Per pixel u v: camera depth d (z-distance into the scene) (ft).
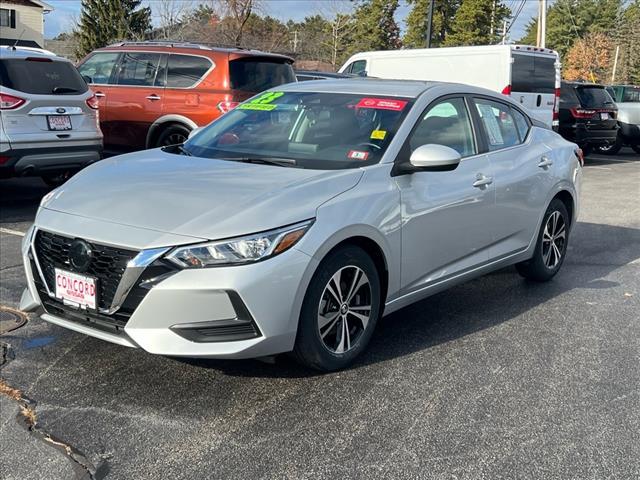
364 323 13.20
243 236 11.03
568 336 15.19
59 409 11.30
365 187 12.94
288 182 12.46
